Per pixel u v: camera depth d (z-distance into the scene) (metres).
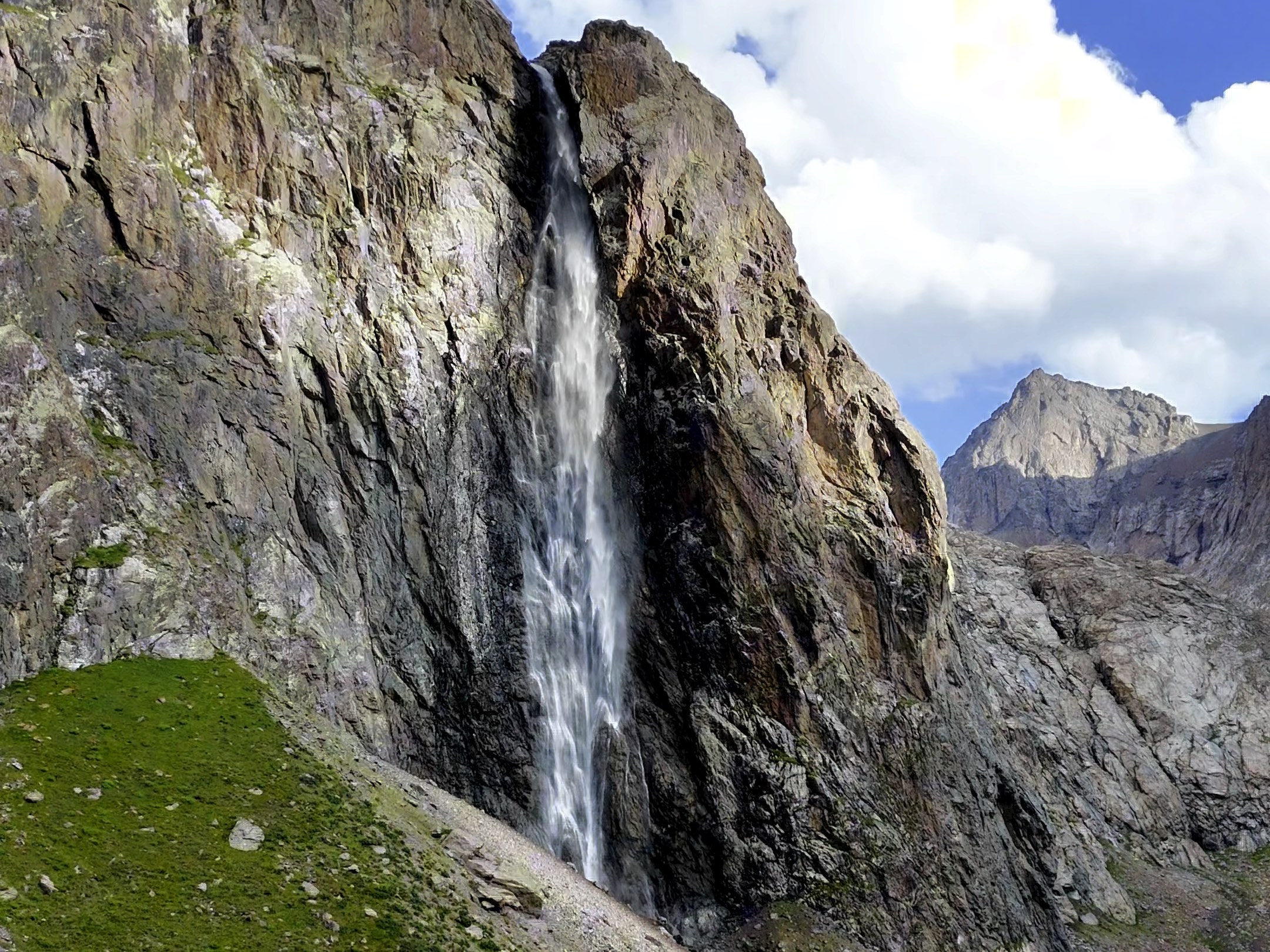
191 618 57.62
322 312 69.75
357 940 44.00
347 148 73.75
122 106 64.25
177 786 47.78
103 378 60.44
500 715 67.75
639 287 81.12
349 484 68.06
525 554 72.81
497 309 77.94
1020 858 80.50
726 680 73.06
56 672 51.53
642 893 67.62
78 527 55.50
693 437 76.50
